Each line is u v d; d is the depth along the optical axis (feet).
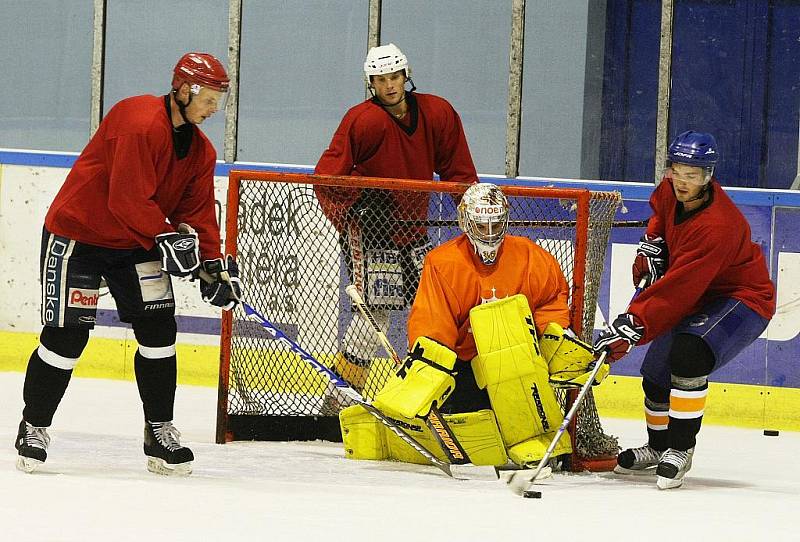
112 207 41.70
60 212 42.83
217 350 79.00
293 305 63.21
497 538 33.71
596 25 78.59
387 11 80.89
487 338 48.37
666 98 77.92
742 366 73.36
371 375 60.80
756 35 77.36
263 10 82.17
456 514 37.55
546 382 48.85
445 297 49.34
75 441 52.85
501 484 46.11
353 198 59.16
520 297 48.80
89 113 83.87
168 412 44.39
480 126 80.02
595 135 78.95
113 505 36.22
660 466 46.85
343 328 62.54
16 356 81.20
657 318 47.34
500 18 79.51
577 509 40.01
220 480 43.19
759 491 47.57
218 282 45.14
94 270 43.50
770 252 73.77
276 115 82.48
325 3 81.56
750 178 77.77
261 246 61.87
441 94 80.48
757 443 65.98
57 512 34.71
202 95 42.16
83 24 83.56
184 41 83.10
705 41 77.87
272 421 57.72
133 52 83.56
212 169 44.73
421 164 59.11
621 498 43.42
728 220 47.03
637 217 76.69
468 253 49.90
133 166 41.55
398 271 59.62
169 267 42.24
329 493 40.91
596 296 56.59
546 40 79.20
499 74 79.71
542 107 79.36
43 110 84.28
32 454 42.55
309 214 65.16
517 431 48.88
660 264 49.52
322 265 63.67
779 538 35.99
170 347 44.34
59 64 83.97
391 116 58.39
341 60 81.61
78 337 43.47
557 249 58.80
